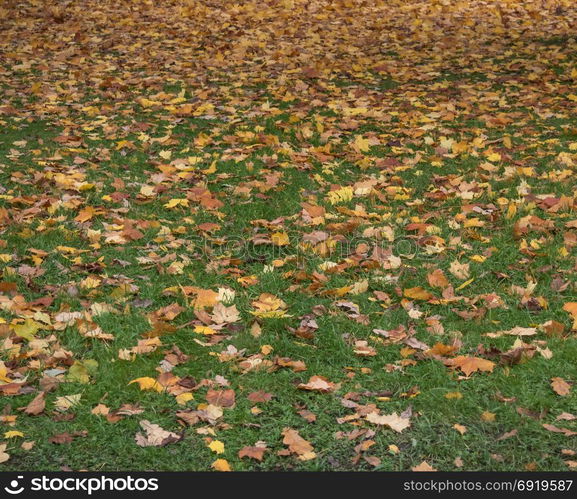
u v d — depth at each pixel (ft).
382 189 21.65
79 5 44.50
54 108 28.07
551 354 14.02
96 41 37.78
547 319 15.31
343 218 19.57
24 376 13.52
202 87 30.68
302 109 28.02
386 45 37.24
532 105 28.40
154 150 24.52
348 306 15.58
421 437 12.28
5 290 16.08
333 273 16.97
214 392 13.05
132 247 18.26
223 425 12.46
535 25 40.09
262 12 42.63
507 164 23.27
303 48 36.58
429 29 39.73
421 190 21.58
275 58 34.78
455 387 13.35
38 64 34.19
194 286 16.55
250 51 36.09
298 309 15.69
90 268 17.21
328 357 14.25
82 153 24.09
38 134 25.76
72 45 37.19
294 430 12.33
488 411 12.66
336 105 28.37
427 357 14.14
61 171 22.65
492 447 12.06
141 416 12.70
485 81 31.40
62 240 18.45
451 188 21.47
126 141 24.38
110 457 11.94
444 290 16.08
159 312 15.38
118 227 18.94
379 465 11.75
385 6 44.29
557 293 16.24
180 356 14.14
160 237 18.67
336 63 33.78
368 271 17.12
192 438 12.29
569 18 41.06
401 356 14.21
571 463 11.71
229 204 20.58
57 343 14.28
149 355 14.24
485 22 40.81
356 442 12.21
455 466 11.73
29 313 15.19
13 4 43.93
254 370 13.78
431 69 33.06
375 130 26.43
